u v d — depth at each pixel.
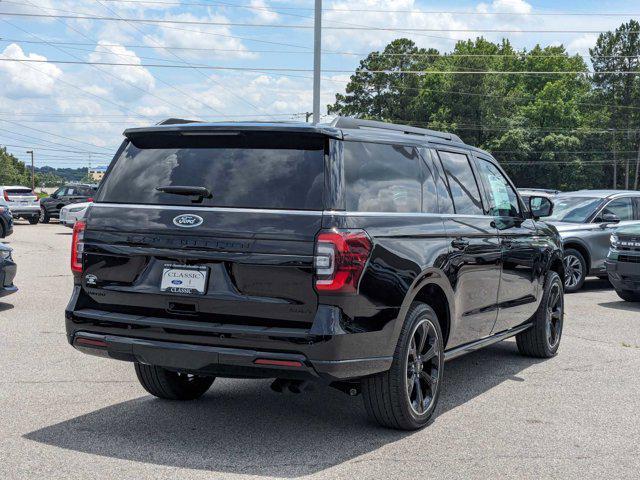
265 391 6.23
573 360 7.62
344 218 4.45
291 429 5.14
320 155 4.55
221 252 4.49
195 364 4.53
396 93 95.12
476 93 87.56
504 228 6.59
